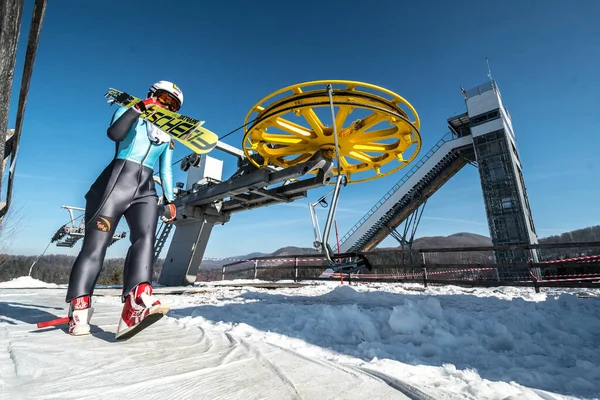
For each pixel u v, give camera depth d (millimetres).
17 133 2588
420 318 2721
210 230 10430
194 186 10016
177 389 1192
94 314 3178
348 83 3680
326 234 2721
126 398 1088
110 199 2053
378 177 5781
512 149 28766
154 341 1971
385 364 1684
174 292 6680
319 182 6211
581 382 1510
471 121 29266
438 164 27844
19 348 1625
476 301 4504
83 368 1380
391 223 28734
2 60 1165
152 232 2109
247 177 7855
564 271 21312
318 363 1599
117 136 2035
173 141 2486
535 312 3105
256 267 12227
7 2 975
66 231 12047
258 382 1302
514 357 1985
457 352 2088
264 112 4254
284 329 2570
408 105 3990
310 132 5020
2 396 1032
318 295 5605
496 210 26453
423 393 1238
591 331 2709
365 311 3354
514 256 24609
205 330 2412
